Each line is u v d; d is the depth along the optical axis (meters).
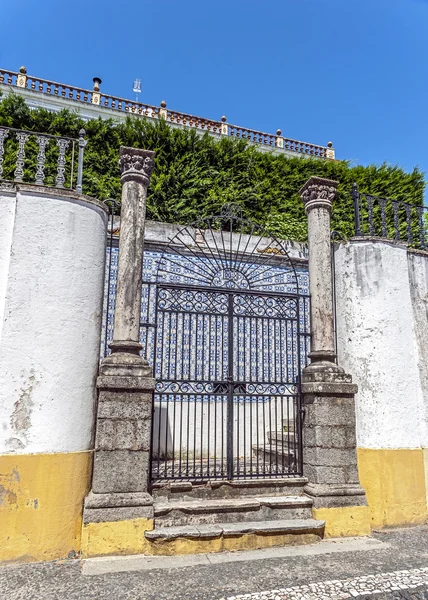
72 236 4.98
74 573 4.04
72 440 4.61
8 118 9.38
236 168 10.72
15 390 4.42
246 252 7.97
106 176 9.55
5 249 4.71
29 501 4.30
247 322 7.39
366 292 6.23
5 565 4.16
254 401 7.28
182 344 6.95
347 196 11.57
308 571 4.20
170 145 10.16
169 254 7.41
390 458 5.75
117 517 4.53
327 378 5.66
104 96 15.08
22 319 4.57
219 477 5.44
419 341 6.36
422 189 12.59
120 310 5.23
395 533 5.43
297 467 5.89
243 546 4.77
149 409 4.95
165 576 4.02
